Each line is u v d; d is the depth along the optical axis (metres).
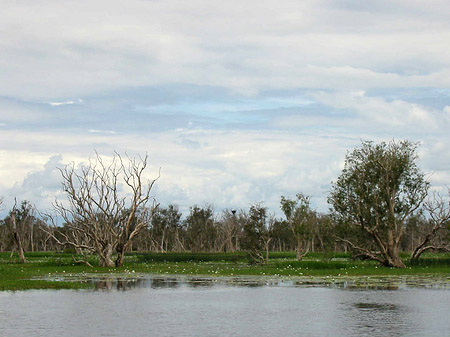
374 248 72.38
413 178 66.56
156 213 138.88
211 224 144.12
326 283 45.84
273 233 78.00
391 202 65.88
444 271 58.75
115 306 32.41
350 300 34.62
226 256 99.38
